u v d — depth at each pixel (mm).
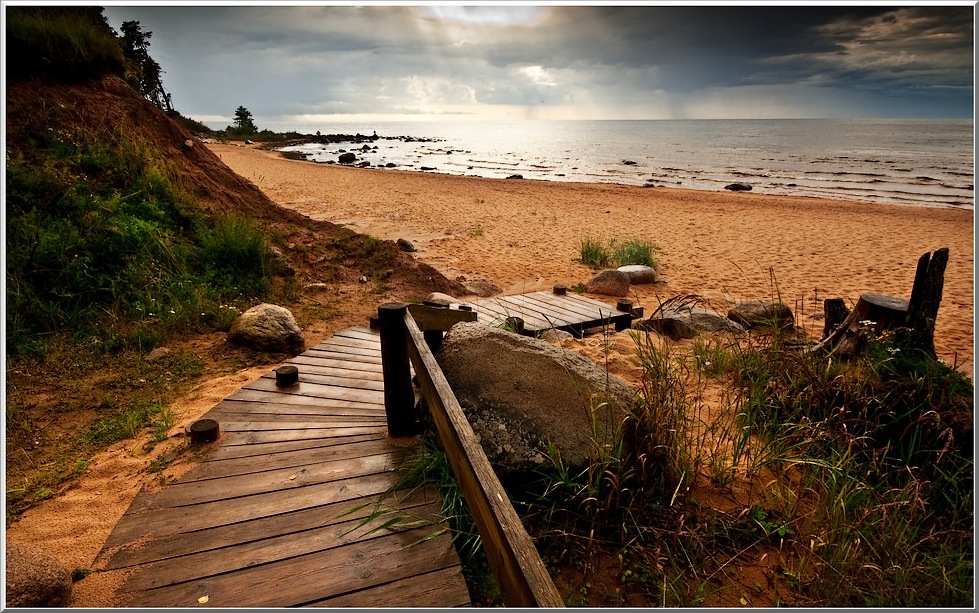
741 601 2162
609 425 2684
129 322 5086
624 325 6238
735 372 4031
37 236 5230
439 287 7461
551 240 11656
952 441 2826
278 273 6941
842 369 3432
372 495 2564
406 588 2002
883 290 8195
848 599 2160
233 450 3023
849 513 2531
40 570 1936
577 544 2408
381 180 22469
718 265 9812
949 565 2295
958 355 5527
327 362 4363
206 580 2053
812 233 12844
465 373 2953
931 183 25875
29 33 6918
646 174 31781
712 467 2889
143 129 7738
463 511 2486
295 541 2254
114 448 3238
